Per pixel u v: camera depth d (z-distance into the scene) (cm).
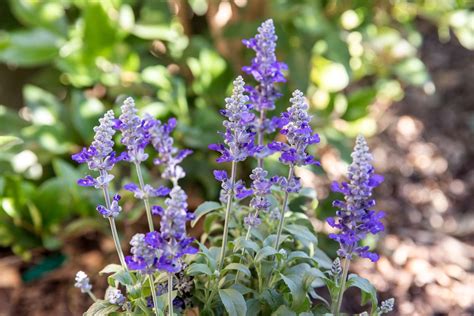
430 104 179
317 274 81
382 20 163
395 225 145
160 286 84
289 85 129
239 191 81
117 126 77
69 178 119
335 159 153
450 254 136
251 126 86
